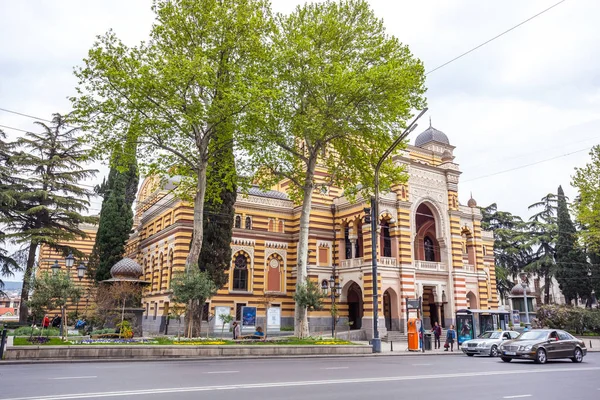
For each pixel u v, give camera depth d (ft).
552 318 181.47
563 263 212.02
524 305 173.27
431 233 176.04
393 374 54.75
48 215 140.67
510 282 246.06
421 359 85.35
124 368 57.52
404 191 153.17
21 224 138.62
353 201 121.90
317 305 97.50
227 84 91.50
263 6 100.48
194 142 100.37
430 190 161.27
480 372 59.11
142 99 86.17
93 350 69.26
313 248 156.04
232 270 145.89
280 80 99.19
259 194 166.91
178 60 83.51
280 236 156.56
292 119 98.94
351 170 117.50
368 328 138.51
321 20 104.17
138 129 87.86
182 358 72.90
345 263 154.20
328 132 102.68
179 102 82.74
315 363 69.92
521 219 253.44
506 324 137.90
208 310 135.54
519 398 38.40
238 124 90.22
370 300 140.15
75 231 144.15
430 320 166.71
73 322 154.71
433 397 37.88
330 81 92.84
